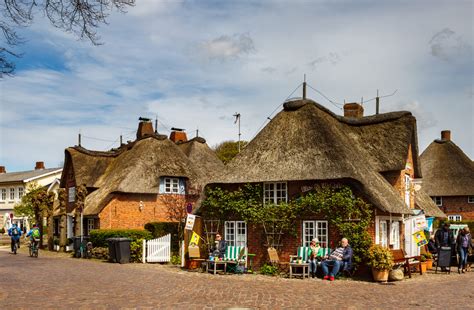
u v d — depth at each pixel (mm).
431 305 13219
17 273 19422
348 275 20188
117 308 11930
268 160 23391
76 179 37875
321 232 21531
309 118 24078
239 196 23484
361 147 25359
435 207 35156
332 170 21422
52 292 14312
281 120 24844
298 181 22359
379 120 26188
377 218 20828
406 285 17938
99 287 15492
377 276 18922
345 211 20938
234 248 22281
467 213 50938
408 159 27578
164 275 19531
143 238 28375
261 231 22844
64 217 34375
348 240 20562
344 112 30938
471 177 50750
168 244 26672
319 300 13742
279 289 15953
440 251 22453
